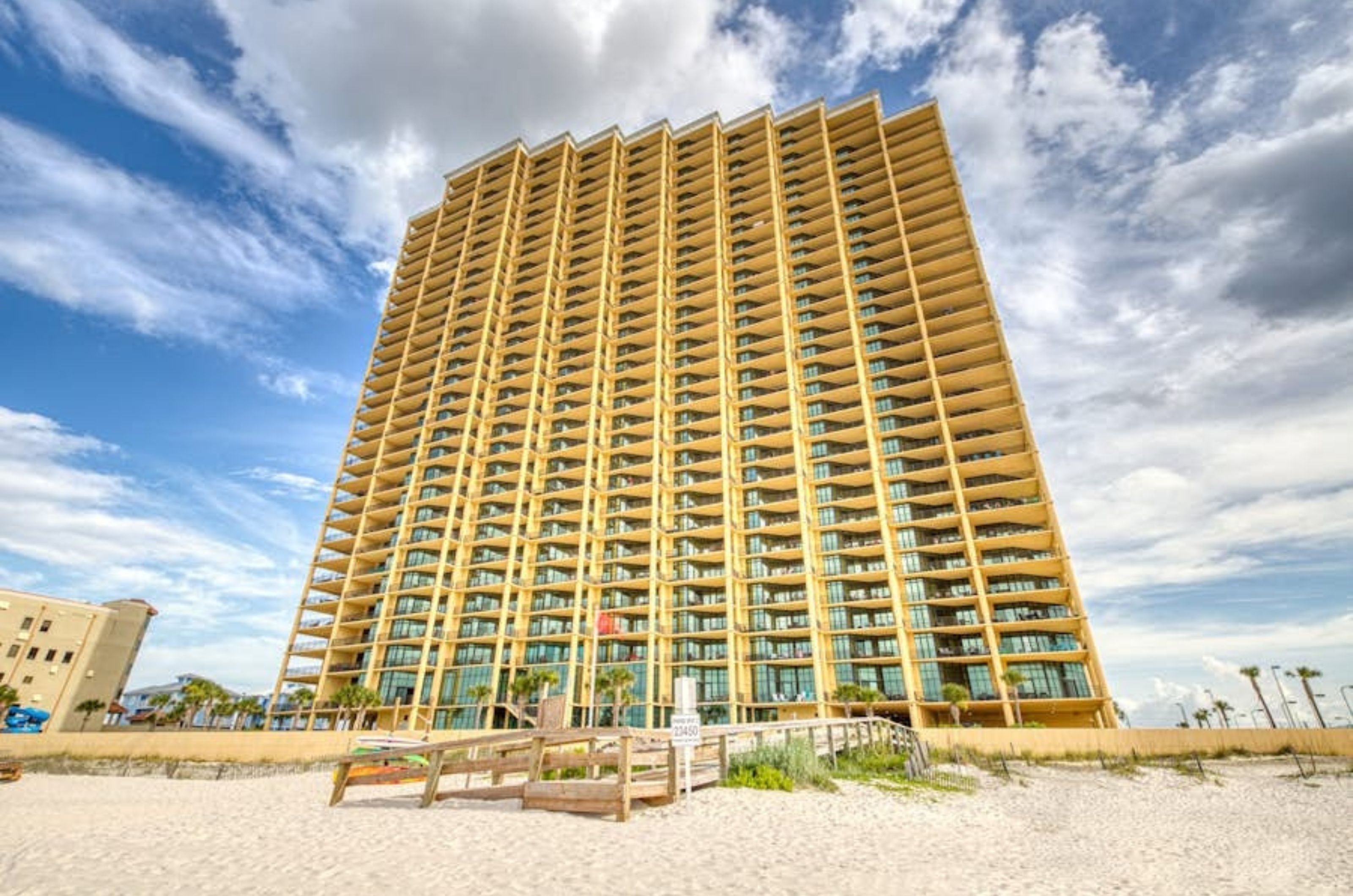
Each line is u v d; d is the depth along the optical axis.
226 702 70.75
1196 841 16.88
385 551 78.56
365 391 97.31
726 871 9.73
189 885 8.77
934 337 74.25
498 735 15.53
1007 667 58.62
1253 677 73.06
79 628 77.88
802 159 96.69
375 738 30.95
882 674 62.78
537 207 103.69
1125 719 92.38
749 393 81.25
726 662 63.72
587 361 85.38
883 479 70.38
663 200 96.62
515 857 10.23
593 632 62.22
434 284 101.69
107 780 41.91
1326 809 22.67
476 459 81.81
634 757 21.20
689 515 74.38
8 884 8.82
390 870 9.51
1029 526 65.19
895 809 17.70
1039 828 18.16
